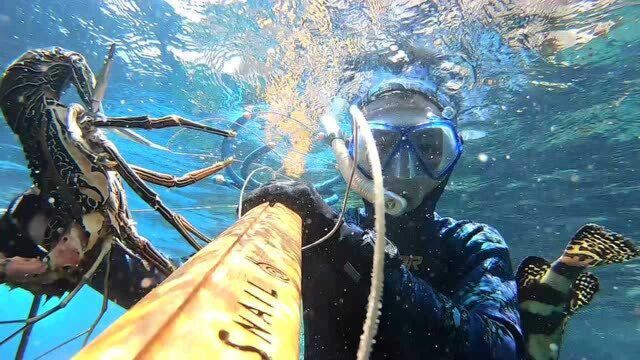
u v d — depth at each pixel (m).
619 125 1.93
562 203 2.73
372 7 1.28
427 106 0.84
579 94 1.74
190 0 1.50
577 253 0.54
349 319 0.40
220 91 1.81
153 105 2.07
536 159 2.28
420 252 0.71
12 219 0.35
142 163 2.57
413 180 0.73
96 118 0.33
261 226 0.25
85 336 0.32
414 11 1.28
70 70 0.36
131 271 0.46
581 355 9.38
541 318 0.57
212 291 0.14
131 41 1.74
